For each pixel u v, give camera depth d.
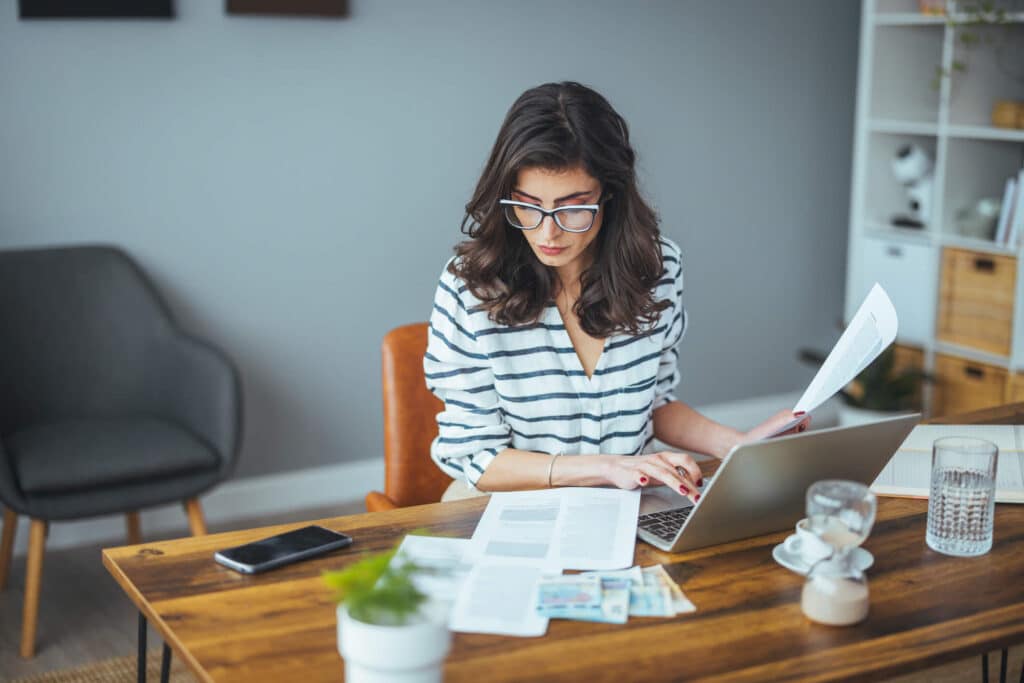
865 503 1.19
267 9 3.22
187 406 2.91
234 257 3.35
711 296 4.16
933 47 3.99
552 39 3.69
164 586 1.29
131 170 3.18
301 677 1.09
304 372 3.51
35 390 2.92
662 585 1.28
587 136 1.53
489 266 1.66
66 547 3.22
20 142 3.04
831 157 4.30
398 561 1.29
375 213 3.52
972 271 3.68
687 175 4.02
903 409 3.87
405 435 1.95
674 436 1.88
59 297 2.97
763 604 1.24
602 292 1.70
